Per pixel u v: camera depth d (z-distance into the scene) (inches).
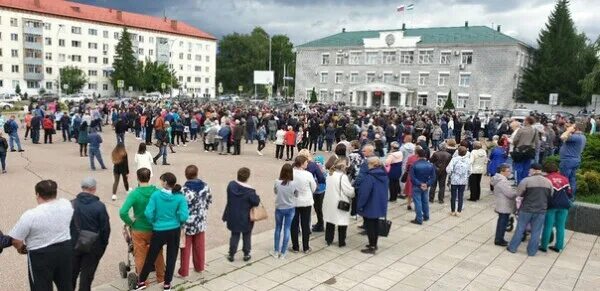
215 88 4635.8
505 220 354.9
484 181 649.0
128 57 3316.9
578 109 2236.7
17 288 254.5
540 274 299.3
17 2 3184.1
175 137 1075.3
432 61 2518.5
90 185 235.9
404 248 345.4
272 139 1107.9
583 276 297.6
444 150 515.8
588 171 471.5
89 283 234.4
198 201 270.2
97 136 638.5
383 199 326.0
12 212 403.2
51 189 201.9
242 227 295.9
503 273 299.1
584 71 2231.8
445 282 280.7
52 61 3371.1
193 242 276.8
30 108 1257.4
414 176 412.8
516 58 2295.8
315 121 938.7
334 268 299.4
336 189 336.2
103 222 234.4
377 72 2704.2
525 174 494.3
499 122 1251.8
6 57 3127.5
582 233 398.6
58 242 201.5
